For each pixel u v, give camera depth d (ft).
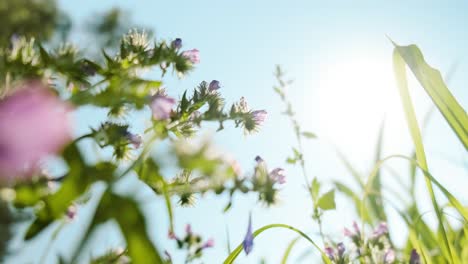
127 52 1.55
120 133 1.48
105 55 1.48
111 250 1.39
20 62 1.34
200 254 2.07
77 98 1.39
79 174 1.32
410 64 1.87
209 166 1.29
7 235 1.11
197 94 1.74
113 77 1.48
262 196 1.53
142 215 1.30
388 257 2.02
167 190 1.42
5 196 1.18
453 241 2.19
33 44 1.36
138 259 1.29
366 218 2.32
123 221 1.29
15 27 1.19
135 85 1.49
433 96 1.86
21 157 1.03
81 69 1.44
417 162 1.91
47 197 1.30
